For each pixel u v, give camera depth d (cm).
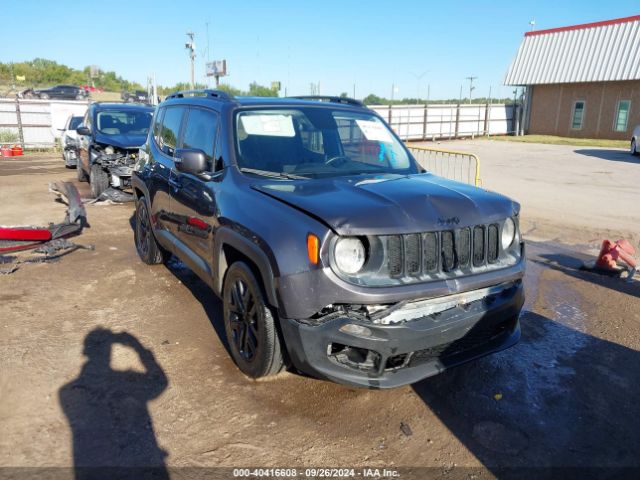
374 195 336
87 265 630
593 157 2036
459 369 402
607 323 494
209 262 417
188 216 455
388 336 304
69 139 1527
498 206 353
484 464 299
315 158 424
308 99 519
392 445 314
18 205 1001
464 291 326
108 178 1063
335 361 313
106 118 1127
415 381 320
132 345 427
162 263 634
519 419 342
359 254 306
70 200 762
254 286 348
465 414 346
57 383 367
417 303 313
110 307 504
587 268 646
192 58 2227
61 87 4269
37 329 451
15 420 325
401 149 476
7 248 654
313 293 302
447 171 865
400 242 310
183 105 528
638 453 311
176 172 484
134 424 326
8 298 520
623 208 1031
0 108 2123
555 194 1185
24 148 2155
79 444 306
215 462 295
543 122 3522
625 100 3034
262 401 353
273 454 303
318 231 301
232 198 377
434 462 300
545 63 3403
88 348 419
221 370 391
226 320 396
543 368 407
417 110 3117
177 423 328
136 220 655
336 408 348
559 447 315
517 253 369
